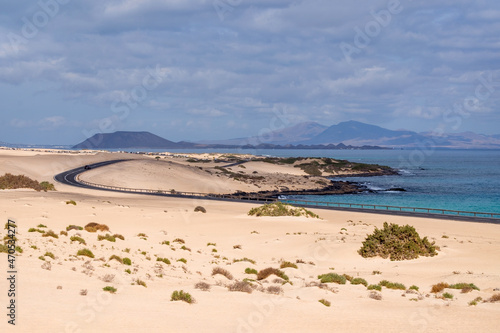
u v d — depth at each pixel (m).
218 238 50.50
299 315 15.67
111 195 100.94
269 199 112.44
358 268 34.16
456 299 20.83
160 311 14.54
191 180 151.75
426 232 52.31
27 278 16.81
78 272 19.77
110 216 60.09
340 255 39.06
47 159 166.75
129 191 115.50
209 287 20.02
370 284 26.66
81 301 14.59
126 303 15.16
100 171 149.12
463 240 45.38
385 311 17.19
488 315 16.22
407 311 17.14
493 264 33.44
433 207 97.75
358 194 135.50
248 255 40.53
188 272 27.03
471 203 104.56
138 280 19.45
